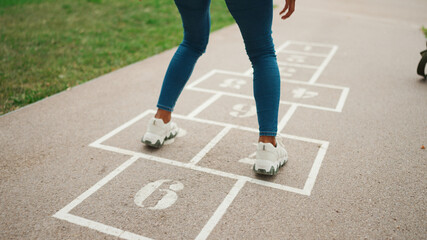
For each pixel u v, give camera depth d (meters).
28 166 2.99
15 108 4.17
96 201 2.56
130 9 10.02
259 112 2.79
